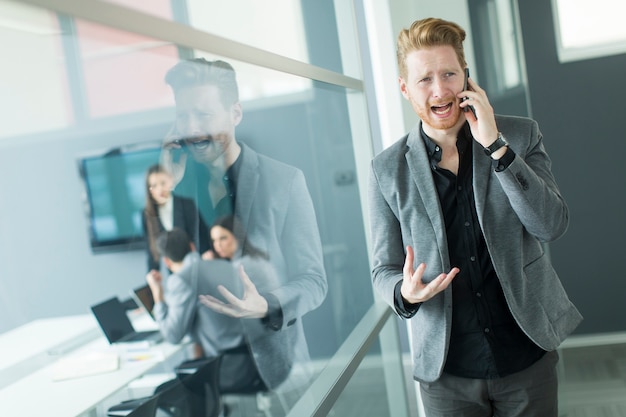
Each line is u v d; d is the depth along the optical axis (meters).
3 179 0.72
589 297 3.22
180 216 1.10
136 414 0.90
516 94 3.08
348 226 2.22
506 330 1.62
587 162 3.19
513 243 1.57
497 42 3.05
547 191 1.52
